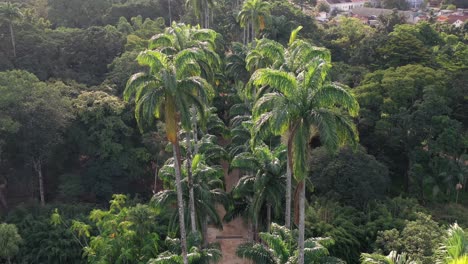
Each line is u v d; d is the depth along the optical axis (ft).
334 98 63.72
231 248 115.14
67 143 139.85
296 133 65.16
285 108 63.72
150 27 203.62
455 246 58.49
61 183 138.41
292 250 75.20
